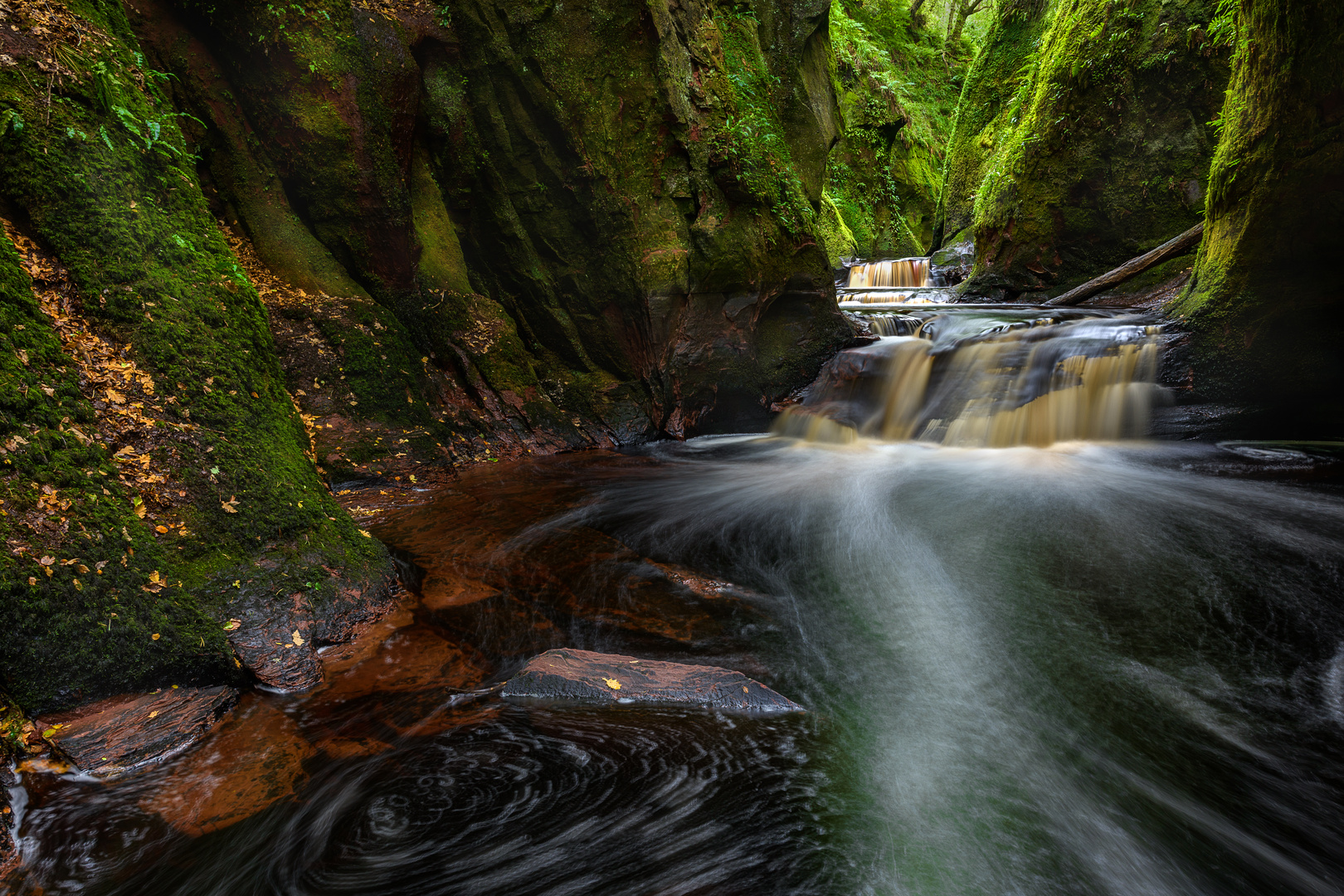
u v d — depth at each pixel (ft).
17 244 10.18
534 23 22.44
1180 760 8.10
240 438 11.20
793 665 10.00
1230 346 22.58
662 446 24.47
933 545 14.80
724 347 25.82
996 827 7.06
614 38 22.82
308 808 7.09
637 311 24.36
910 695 9.32
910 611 11.76
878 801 7.38
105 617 8.21
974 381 24.93
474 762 7.79
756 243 25.66
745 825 7.01
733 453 23.48
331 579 10.73
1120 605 11.96
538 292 24.72
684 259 24.41
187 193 12.85
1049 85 36.24
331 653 9.86
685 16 24.64
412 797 7.24
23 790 7.02
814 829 6.97
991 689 9.47
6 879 6.23
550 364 25.13
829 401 26.81
